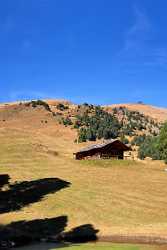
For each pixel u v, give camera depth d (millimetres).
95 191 75188
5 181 80812
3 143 116125
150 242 49000
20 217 60875
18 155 103062
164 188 78500
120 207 66000
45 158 101938
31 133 173375
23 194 73250
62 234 52844
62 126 199750
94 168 94312
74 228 55469
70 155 122188
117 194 73625
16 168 90938
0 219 59688
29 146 113562
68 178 84000
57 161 99688
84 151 113125
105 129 191625
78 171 90438
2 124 195125
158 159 134125
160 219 60188
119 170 93375
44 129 191875
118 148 114625
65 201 69188
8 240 49562
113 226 56344
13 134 134250
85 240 51625
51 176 85188
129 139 195750
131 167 96812
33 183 79688
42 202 68688
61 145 160500
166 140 103750
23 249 46156
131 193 74500
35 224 57531
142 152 141625
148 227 54219
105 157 113312
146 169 95562
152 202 69125
